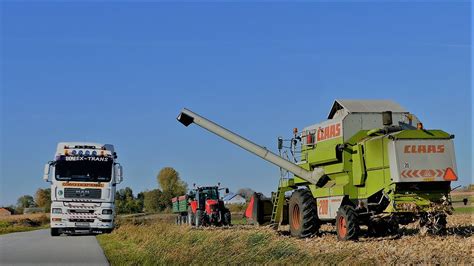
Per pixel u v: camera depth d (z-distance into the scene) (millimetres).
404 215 16844
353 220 17422
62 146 28984
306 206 19500
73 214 28641
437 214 16688
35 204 146125
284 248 13734
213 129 20656
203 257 13688
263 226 24891
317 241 17875
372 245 15617
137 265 14648
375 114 18500
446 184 16719
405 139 16297
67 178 28688
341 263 11859
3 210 125250
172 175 105938
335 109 19531
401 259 12414
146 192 102125
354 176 18000
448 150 16438
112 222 29031
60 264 15000
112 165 29141
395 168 16172
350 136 18312
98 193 28828
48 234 34719
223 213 38781
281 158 19906
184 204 45031
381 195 17172
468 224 21609
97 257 17047
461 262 11859
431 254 13125
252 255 13266
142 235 23906
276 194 22406
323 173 19312
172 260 14016
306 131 20625
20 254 18125
